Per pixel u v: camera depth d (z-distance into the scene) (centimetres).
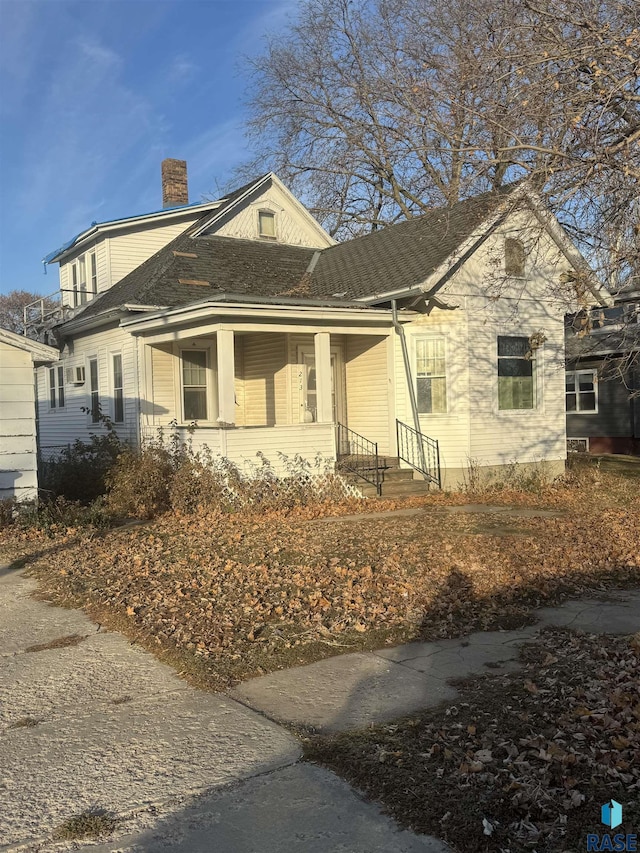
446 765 384
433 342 1573
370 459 1616
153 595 755
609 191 938
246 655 578
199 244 1873
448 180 2105
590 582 796
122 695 507
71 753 418
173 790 371
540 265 1670
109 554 962
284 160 3100
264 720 455
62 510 1221
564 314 1725
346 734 430
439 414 1569
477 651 583
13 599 779
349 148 2873
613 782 362
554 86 948
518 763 381
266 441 1383
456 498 1462
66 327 1862
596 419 2509
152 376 1594
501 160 1062
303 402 1655
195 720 459
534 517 1228
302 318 1430
